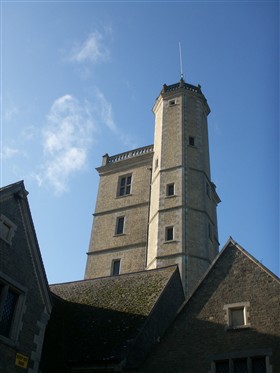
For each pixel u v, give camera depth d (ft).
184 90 128.06
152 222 108.06
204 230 103.45
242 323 50.11
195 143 118.73
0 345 45.93
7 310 49.01
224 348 48.49
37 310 52.42
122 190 126.62
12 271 50.29
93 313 64.69
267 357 45.80
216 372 47.73
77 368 52.80
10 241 51.11
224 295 52.75
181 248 97.50
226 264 55.36
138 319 58.59
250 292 51.47
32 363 49.11
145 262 105.81
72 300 71.00
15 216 52.90
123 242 112.68
